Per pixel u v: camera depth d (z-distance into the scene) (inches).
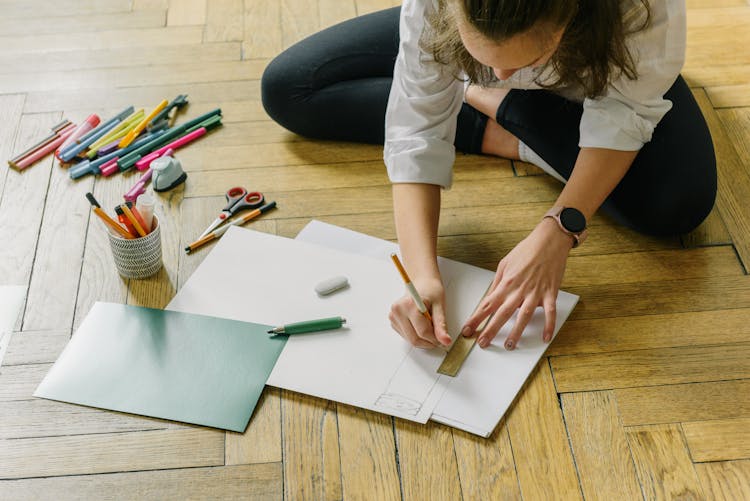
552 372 60.0
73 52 88.7
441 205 72.7
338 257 66.5
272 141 79.4
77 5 94.1
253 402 58.0
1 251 69.7
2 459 56.0
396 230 64.1
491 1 44.6
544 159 70.3
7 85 85.0
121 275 67.1
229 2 94.5
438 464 55.2
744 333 62.5
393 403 57.2
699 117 69.2
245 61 87.5
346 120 76.9
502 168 75.9
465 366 59.1
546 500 53.5
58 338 63.1
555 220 60.4
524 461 55.3
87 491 54.4
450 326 61.3
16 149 78.6
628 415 57.6
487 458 55.4
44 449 56.4
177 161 74.7
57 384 59.6
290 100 76.2
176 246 69.7
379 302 63.1
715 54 86.6
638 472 54.7
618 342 61.9
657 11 56.1
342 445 56.2
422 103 62.7
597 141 61.5
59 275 67.6
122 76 86.0
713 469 54.8
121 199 74.0
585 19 51.2
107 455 56.0
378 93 75.1
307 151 78.2
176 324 62.4
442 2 54.6
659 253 68.4
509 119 70.4
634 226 68.4
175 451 56.1
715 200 72.2
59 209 73.1
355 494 54.0
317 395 57.9
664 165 65.7
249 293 64.2
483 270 65.4
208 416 57.4
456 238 70.0
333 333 61.2
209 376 59.3
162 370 59.8
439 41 56.2
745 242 69.2
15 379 60.3
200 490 54.4
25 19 92.4
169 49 88.9
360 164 76.7
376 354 59.9
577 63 54.1
